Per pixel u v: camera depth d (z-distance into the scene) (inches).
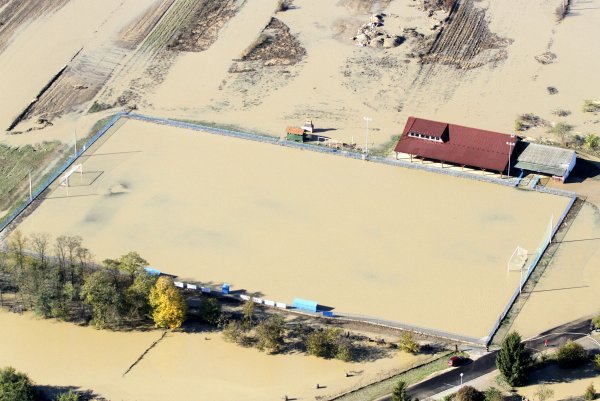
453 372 5944.9
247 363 6102.4
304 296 6619.1
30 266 6510.8
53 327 6407.5
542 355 6023.6
